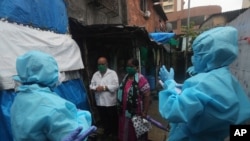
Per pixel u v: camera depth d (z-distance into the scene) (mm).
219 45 1531
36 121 1291
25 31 2844
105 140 4137
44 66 1493
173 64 13344
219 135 1647
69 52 3777
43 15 3281
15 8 2729
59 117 1320
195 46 1691
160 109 1670
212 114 1469
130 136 3207
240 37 3844
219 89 1455
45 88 1495
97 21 6363
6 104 2393
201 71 1710
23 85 1520
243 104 1600
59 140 1316
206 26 12891
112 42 5438
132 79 3260
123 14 8461
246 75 3322
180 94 1563
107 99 3906
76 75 4074
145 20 12000
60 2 3828
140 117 3145
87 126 1520
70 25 4582
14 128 1431
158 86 8898
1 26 2514
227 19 12609
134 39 5102
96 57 5461
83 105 4102
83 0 5484
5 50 2488
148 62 8227
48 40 3234
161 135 4234
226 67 1624
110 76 3910
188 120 1450
